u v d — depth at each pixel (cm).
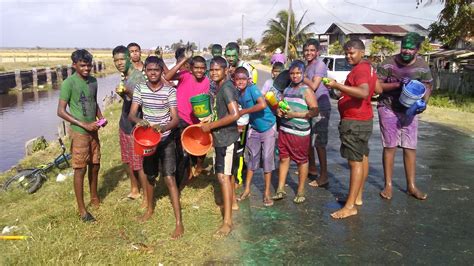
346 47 453
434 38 1916
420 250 407
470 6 1695
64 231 442
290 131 504
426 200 536
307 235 439
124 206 512
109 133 1042
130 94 500
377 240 428
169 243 418
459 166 697
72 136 462
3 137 1421
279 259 391
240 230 450
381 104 530
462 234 440
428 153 791
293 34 4231
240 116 441
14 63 4409
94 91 480
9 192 662
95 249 404
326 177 595
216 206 514
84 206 476
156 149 436
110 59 7456
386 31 3834
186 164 590
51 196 594
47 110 2112
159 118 440
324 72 559
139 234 439
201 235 434
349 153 469
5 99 2623
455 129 1052
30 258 386
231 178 457
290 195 560
